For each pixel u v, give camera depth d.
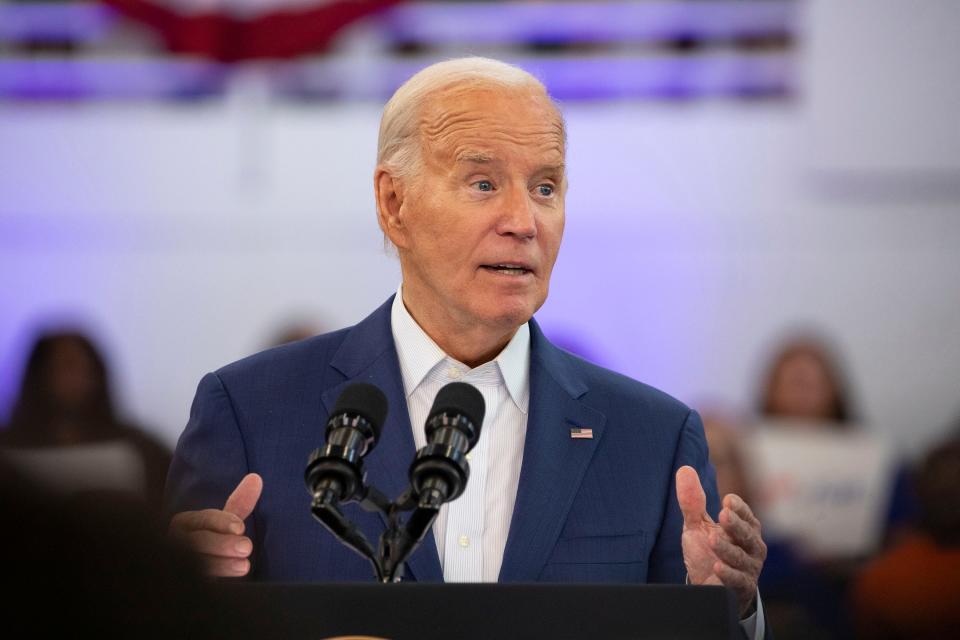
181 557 2.52
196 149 16.33
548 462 6.69
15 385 15.52
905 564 13.61
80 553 2.39
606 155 16.17
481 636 4.52
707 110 16.20
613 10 16.34
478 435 5.07
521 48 16.38
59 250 16.05
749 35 16.28
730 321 15.87
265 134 16.39
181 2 16.50
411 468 4.92
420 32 16.50
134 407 15.80
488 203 6.61
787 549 14.25
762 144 16.14
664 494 6.80
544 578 6.39
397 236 7.05
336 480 4.90
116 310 15.99
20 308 15.91
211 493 6.65
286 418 6.84
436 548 6.43
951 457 13.68
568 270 15.99
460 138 6.62
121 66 16.41
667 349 15.83
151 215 16.20
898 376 15.66
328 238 16.28
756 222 16.03
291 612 4.54
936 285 15.84
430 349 6.98
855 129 16.08
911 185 16.02
